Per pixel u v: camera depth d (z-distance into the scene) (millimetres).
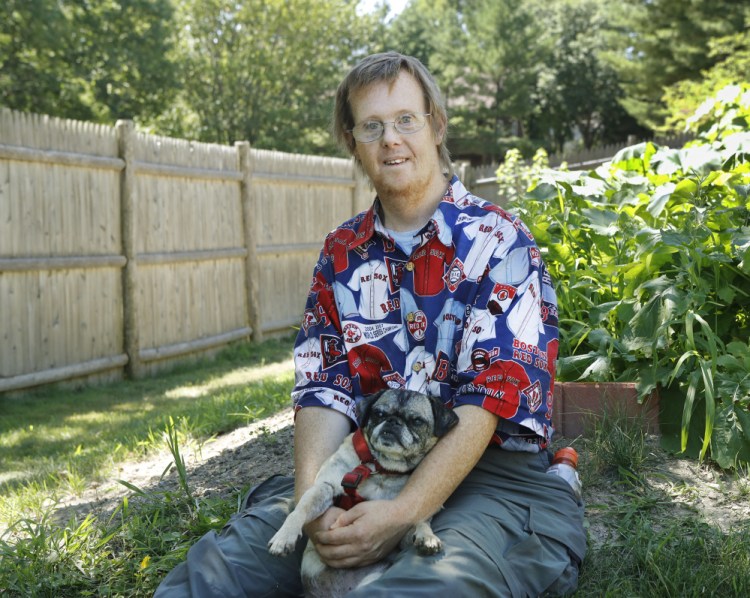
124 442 5809
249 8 32969
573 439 3855
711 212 4195
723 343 3904
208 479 4152
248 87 33594
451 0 54500
